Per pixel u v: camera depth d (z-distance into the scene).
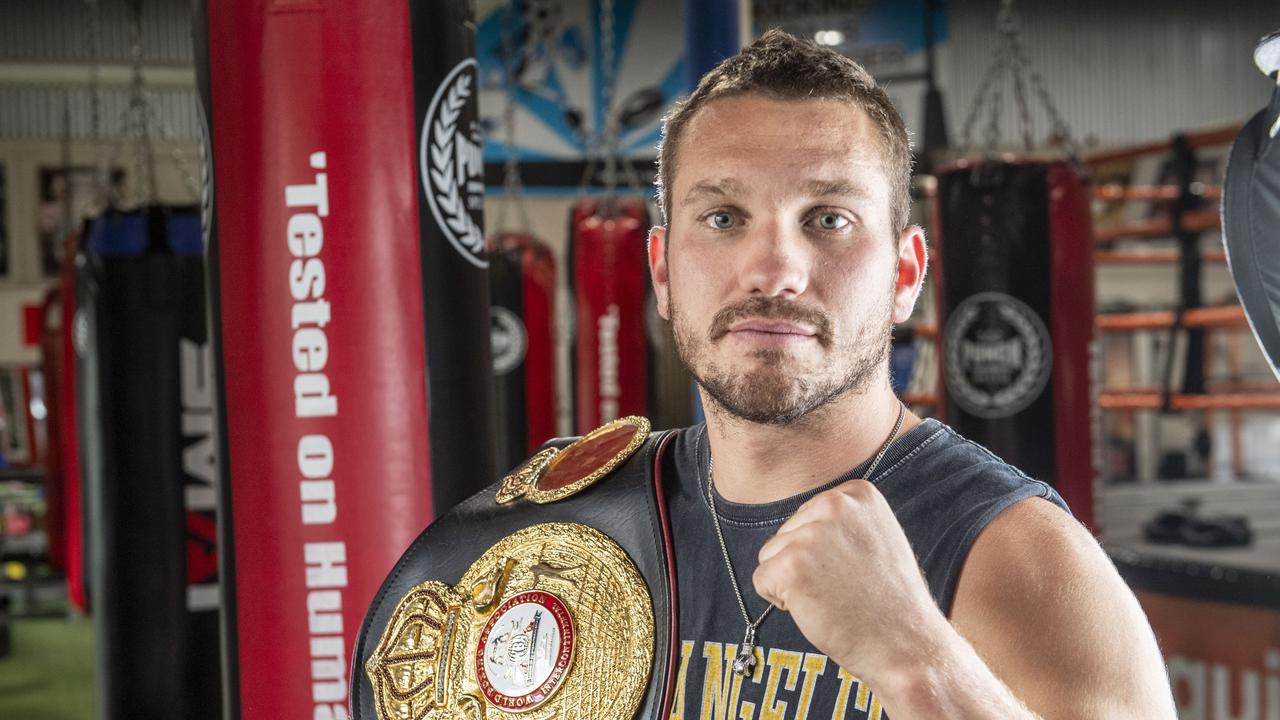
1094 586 0.77
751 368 0.85
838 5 6.38
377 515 1.46
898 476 0.88
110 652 2.54
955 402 3.22
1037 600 0.76
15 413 6.78
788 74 0.88
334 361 1.45
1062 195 3.15
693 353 0.89
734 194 0.86
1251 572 4.81
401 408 1.47
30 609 5.95
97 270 2.56
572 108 6.77
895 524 0.75
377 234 1.46
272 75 1.44
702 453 1.00
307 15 1.44
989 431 3.15
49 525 5.29
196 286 2.58
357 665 1.05
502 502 1.07
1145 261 4.50
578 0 6.75
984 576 0.78
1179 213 4.14
